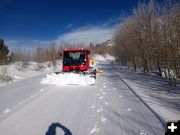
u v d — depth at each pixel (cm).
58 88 1237
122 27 3572
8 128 598
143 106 785
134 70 2745
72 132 561
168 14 1497
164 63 1638
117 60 5153
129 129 566
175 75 1473
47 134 552
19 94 1031
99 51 8500
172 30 1396
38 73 2453
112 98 941
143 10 2017
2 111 748
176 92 1072
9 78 1688
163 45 1499
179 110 725
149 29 1958
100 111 740
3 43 3791
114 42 4722
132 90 1125
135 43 2458
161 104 810
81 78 1355
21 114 721
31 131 574
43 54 3712
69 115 705
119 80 1602
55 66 3344
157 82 1473
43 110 767
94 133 549
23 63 2627
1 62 2811
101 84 1391
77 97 978
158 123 600
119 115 688
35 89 1166
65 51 1548
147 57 2280
